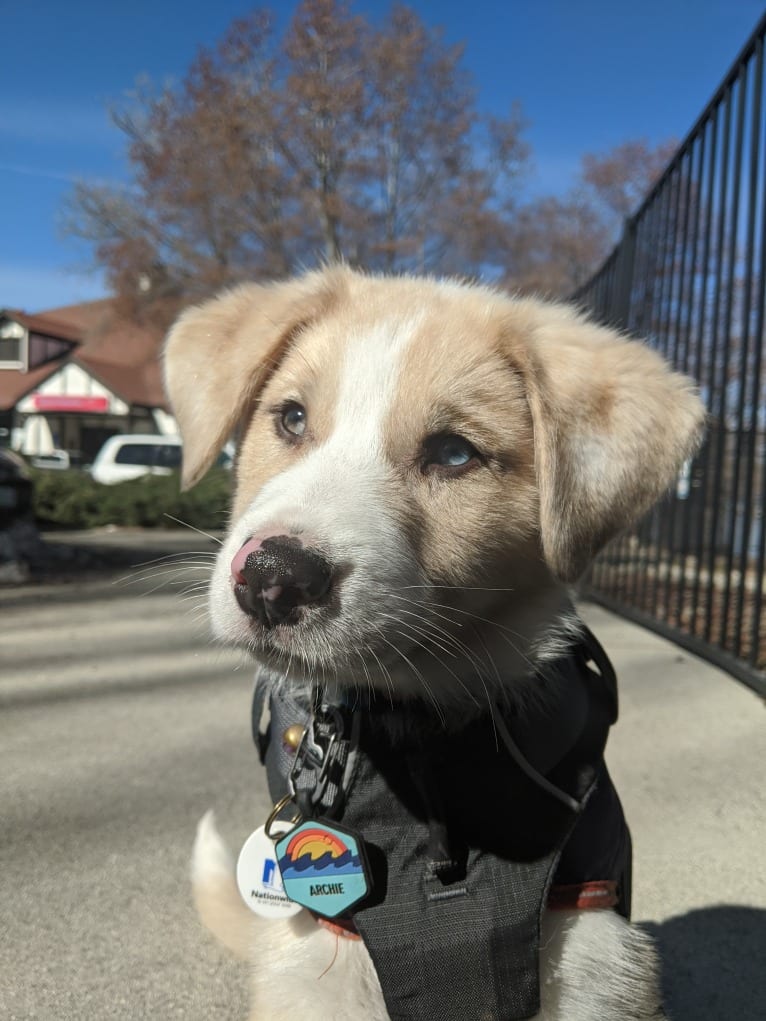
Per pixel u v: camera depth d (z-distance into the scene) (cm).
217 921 37
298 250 436
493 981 27
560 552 32
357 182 438
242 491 36
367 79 422
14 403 645
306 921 32
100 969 38
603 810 30
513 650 32
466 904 28
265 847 31
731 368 128
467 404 33
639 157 604
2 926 41
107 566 166
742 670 80
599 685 35
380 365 34
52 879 45
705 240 96
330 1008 30
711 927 42
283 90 416
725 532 147
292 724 32
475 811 28
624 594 123
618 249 135
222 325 41
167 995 37
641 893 45
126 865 47
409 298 38
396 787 29
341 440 32
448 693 30
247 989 37
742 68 83
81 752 64
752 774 59
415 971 27
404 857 28
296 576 26
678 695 77
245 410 38
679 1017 36
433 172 455
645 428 35
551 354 35
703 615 112
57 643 100
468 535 32
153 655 95
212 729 69
